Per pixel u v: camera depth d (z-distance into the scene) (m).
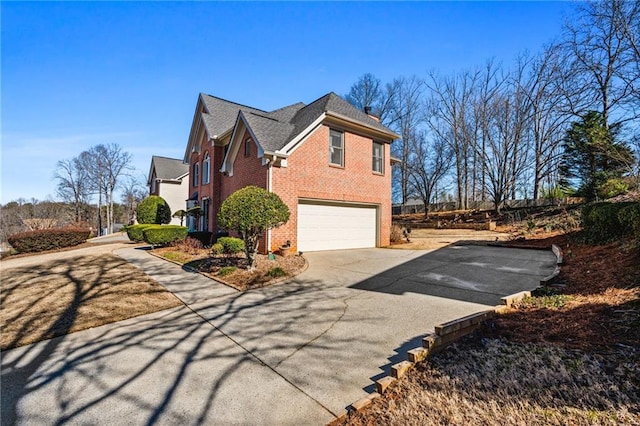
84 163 44.22
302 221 12.08
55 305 6.28
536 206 22.00
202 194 18.42
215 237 15.03
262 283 7.48
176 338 4.60
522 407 2.42
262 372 3.53
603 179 15.11
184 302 6.39
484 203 27.78
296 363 3.70
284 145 11.38
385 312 5.32
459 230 20.81
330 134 13.04
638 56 13.10
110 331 4.95
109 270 9.45
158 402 3.02
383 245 14.57
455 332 3.69
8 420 2.82
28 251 15.81
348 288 7.05
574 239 10.06
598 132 15.50
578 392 2.50
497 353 3.29
